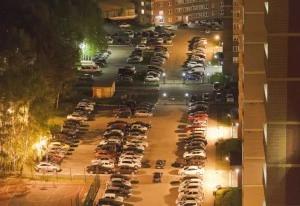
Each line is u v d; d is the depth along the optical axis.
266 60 139.50
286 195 133.38
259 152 176.50
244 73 179.50
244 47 179.88
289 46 132.88
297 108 133.25
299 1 132.12
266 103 137.38
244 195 176.50
